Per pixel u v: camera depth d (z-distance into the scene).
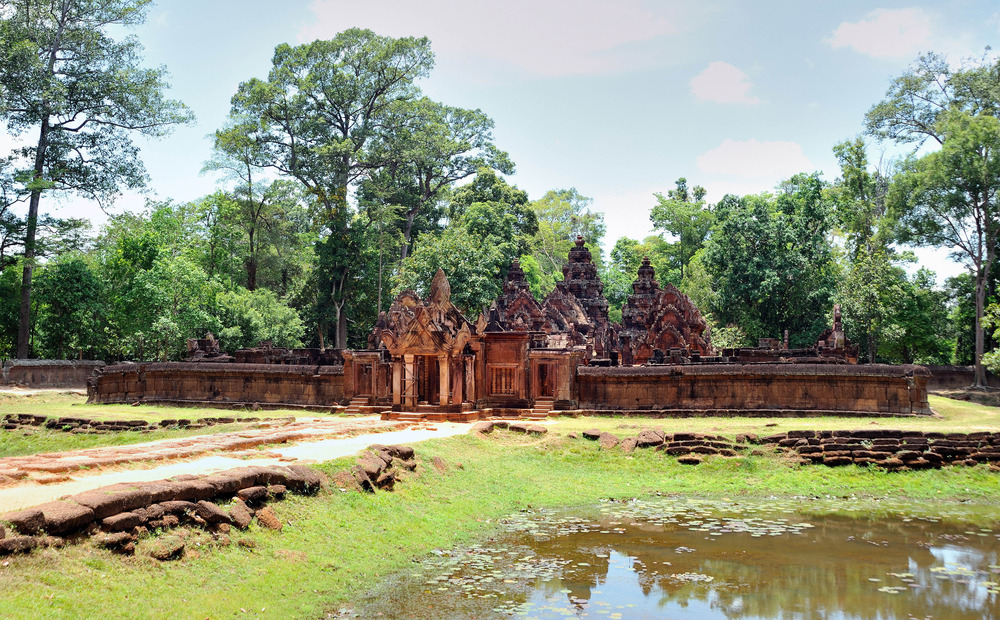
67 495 10.11
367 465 14.82
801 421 23.84
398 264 68.25
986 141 47.06
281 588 9.76
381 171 74.81
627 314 52.91
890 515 16.47
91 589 7.90
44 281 50.28
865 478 19.27
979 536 14.66
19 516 8.12
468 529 14.44
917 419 23.94
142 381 33.72
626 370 27.14
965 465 19.91
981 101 54.41
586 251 57.75
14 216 49.50
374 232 70.06
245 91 69.62
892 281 51.47
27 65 47.38
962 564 12.67
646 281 54.34
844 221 63.06
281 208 69.44
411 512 14.30
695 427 22.92
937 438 20.53
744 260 62.47
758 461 20.27
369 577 11.05
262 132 70.31
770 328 62.47
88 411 30.12
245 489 11.45
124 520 9.13
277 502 12.09
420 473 16.69
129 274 52.81
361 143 74.06
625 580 11.52
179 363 32.94
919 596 10.91
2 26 47.09
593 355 42.31
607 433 22.08
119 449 15.31
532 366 27.16
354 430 20.72
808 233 62.50
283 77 70.69
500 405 26.91
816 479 19.27
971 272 52.72
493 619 9.70
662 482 19.23
